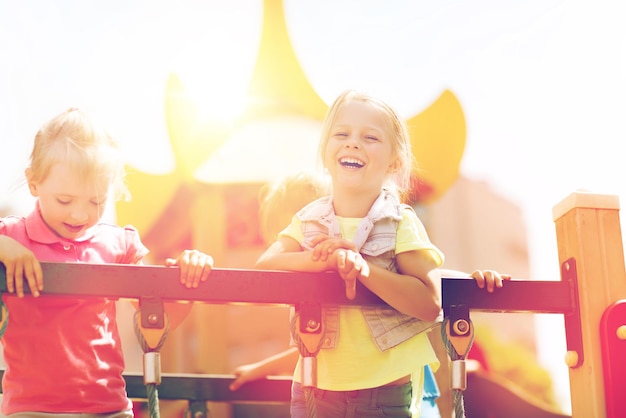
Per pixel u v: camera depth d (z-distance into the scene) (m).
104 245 2.38
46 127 2.24
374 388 2.18
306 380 1.99
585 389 2.18
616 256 2.25
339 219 2.31
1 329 1.89
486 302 2.16
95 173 2.21
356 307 2.08
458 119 5.81
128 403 2.34
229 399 3.40
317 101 5.38
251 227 6.41
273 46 5.46
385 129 2.32
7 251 1.89
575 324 2.21
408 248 2.21
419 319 2.19
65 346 2.25
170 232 6.13
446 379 3.25
